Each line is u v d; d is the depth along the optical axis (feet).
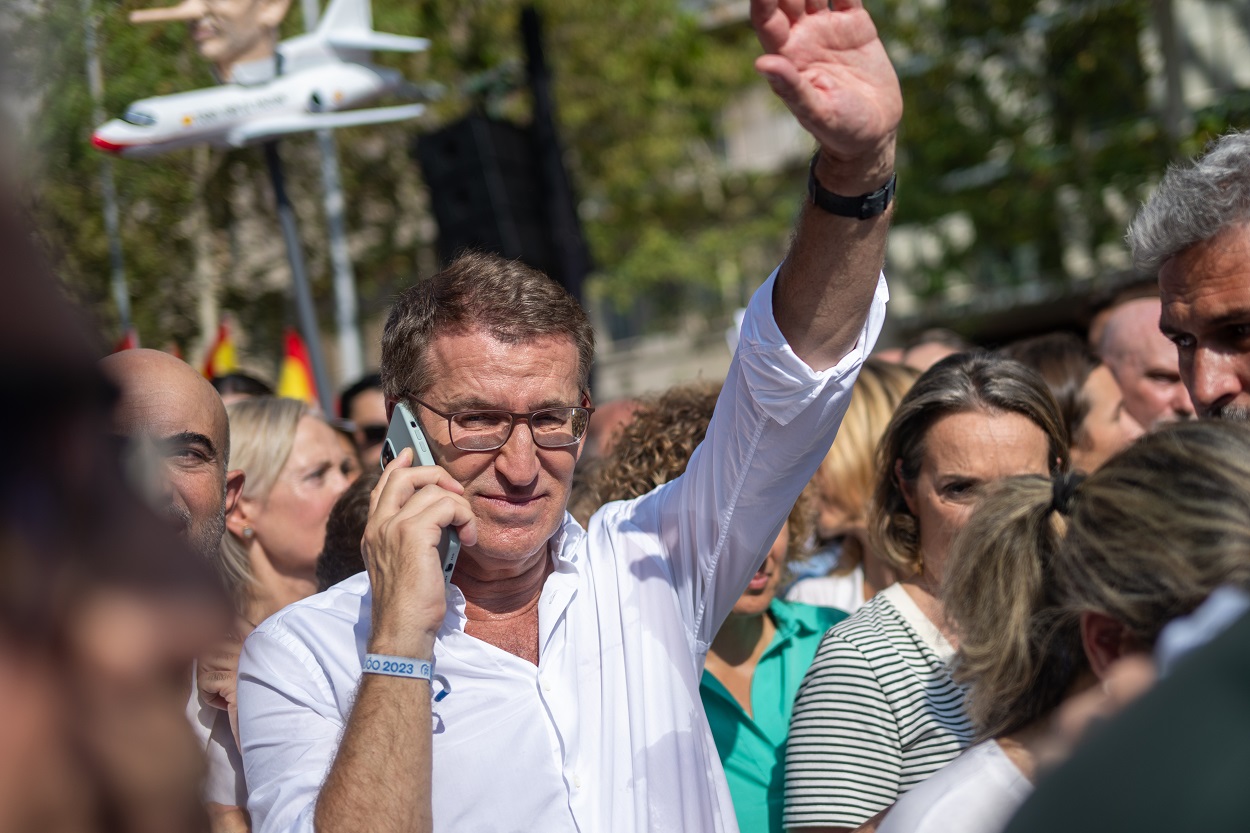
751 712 10.37
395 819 6.40
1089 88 51.60
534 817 7.29
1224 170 8.43
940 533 9.61
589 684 7.80
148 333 30.50
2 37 2.10
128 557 2.18
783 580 10.75
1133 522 5.12
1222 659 2.58
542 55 32.01
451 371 7.73
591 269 32.14
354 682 7.52
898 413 10.09
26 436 2.07
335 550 10.37
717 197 66.33
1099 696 4.99
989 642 6.12
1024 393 9.73
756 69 6.01
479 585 8.04
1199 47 50.70
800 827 8.68
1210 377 8.60
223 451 9.14
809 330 7.16
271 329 39.29
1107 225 52.54
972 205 55.11
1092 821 2.44
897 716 8.80
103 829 2.14
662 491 8.70
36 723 2.11
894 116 6.34
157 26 21.11
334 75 18.85
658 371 75.66
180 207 29.78
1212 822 2.31
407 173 43.52
